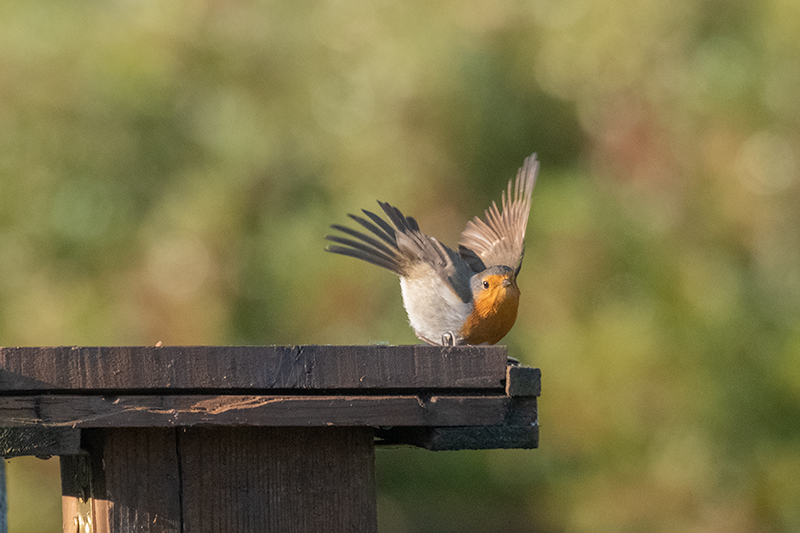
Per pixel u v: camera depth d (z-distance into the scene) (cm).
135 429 450
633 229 1339
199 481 452
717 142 1327
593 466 1434
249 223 1367
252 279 1344
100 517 448
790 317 1379
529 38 1405
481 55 1364
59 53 1377
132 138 1396
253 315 1334
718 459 1367
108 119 1389
